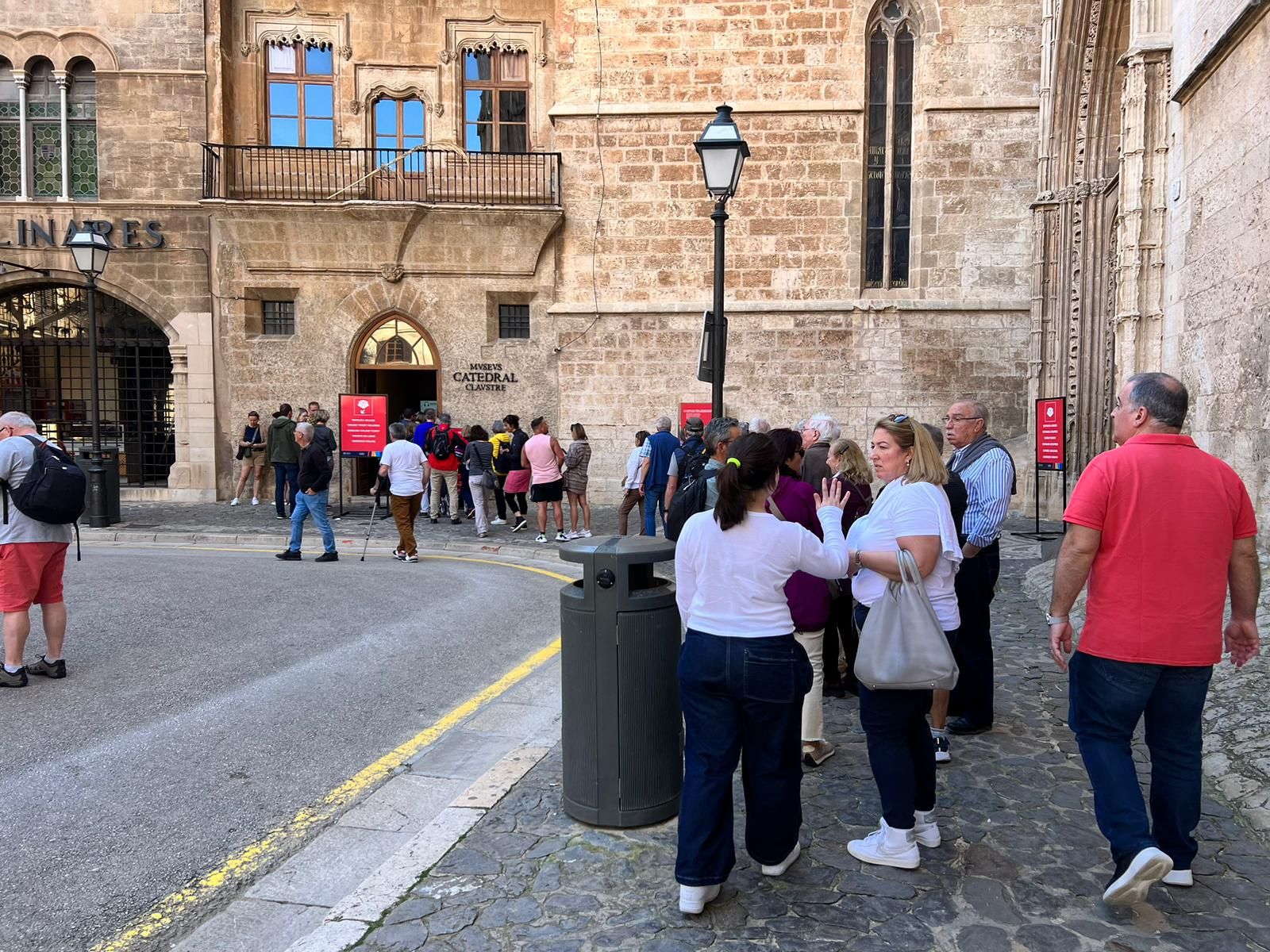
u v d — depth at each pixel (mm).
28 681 5812
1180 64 8555
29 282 17344
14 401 17875
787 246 16703
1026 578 9102
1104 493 2990
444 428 15070
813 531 4328
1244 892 3068
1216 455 7672
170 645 6770
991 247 16422
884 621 3150
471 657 6609
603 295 17016
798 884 3154
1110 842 2943
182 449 17500
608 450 17094
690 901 2918
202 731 4938
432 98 17469
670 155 16750
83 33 16922
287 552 11266
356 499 17547
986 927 2863
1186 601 2926
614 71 16703
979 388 16531
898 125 16766
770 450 3072
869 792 3969
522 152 17141
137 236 17219
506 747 4715
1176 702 3035
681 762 3723
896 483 3410
